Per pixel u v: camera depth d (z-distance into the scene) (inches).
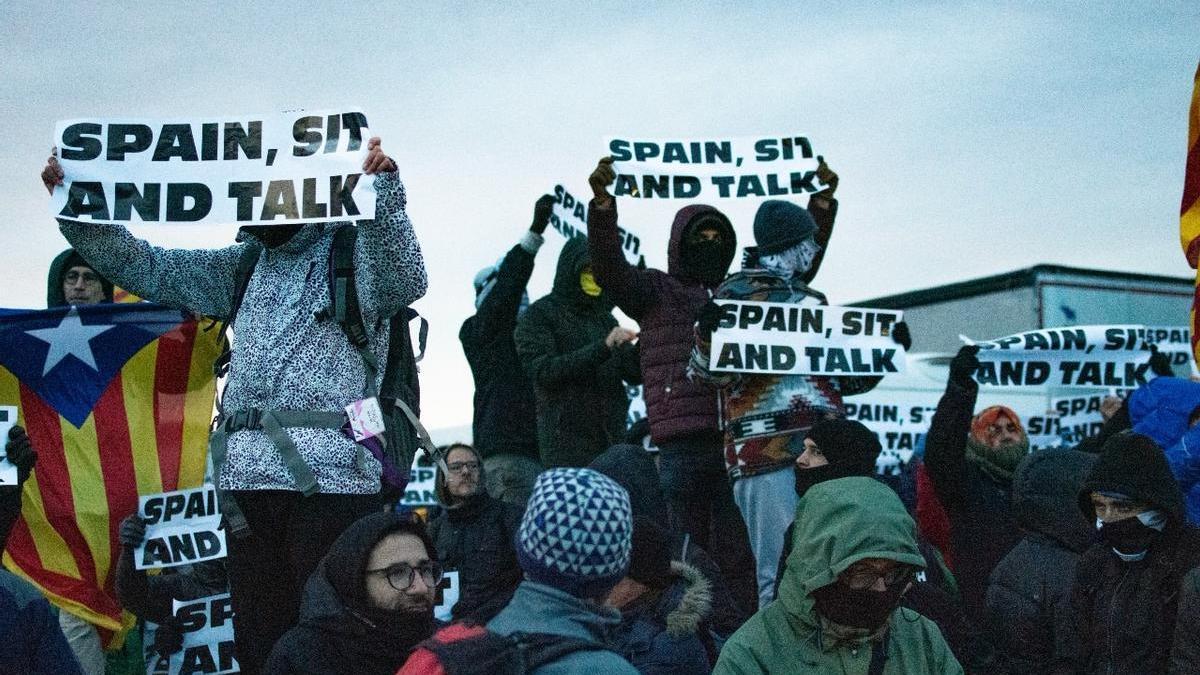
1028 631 232.7
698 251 293.7
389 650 184.9
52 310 275.7
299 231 214.2
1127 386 361.4
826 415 278.7
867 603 169.6
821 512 171.8
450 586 272.1
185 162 215.3
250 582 209.0
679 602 201.9
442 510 302.7
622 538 150.4
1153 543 213.3
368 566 185.5
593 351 308.2
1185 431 291.4
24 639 161.9
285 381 206.1
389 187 208.4
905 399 503.5
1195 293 247.9
